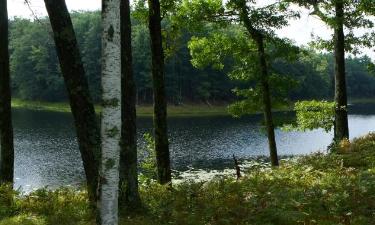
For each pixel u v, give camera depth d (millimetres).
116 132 7094
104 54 7023
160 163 15477
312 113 21797
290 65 116438
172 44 19078
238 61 20484
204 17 19656
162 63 15289
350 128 65625
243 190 11453
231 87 122625
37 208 11523
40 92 124812
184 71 119438
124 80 9875
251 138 54375
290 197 9859
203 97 121500
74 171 34000
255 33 19531
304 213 8727
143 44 117188
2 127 13773
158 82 15203
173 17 19219
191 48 21172
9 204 11680
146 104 115750
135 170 10203
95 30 124875
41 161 38031
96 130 10141
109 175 7098
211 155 41844
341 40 21047
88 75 120688
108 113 7047
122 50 9797
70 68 9852
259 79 19828
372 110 109938
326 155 17047
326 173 13312
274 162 20109
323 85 135125
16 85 134000
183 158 40219
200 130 62781
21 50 130875
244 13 19125
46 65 124188
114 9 6992
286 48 19594
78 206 11289
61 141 49969
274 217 8750
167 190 12586
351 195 9859
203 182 12766
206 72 120562
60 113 93125
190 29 19734
